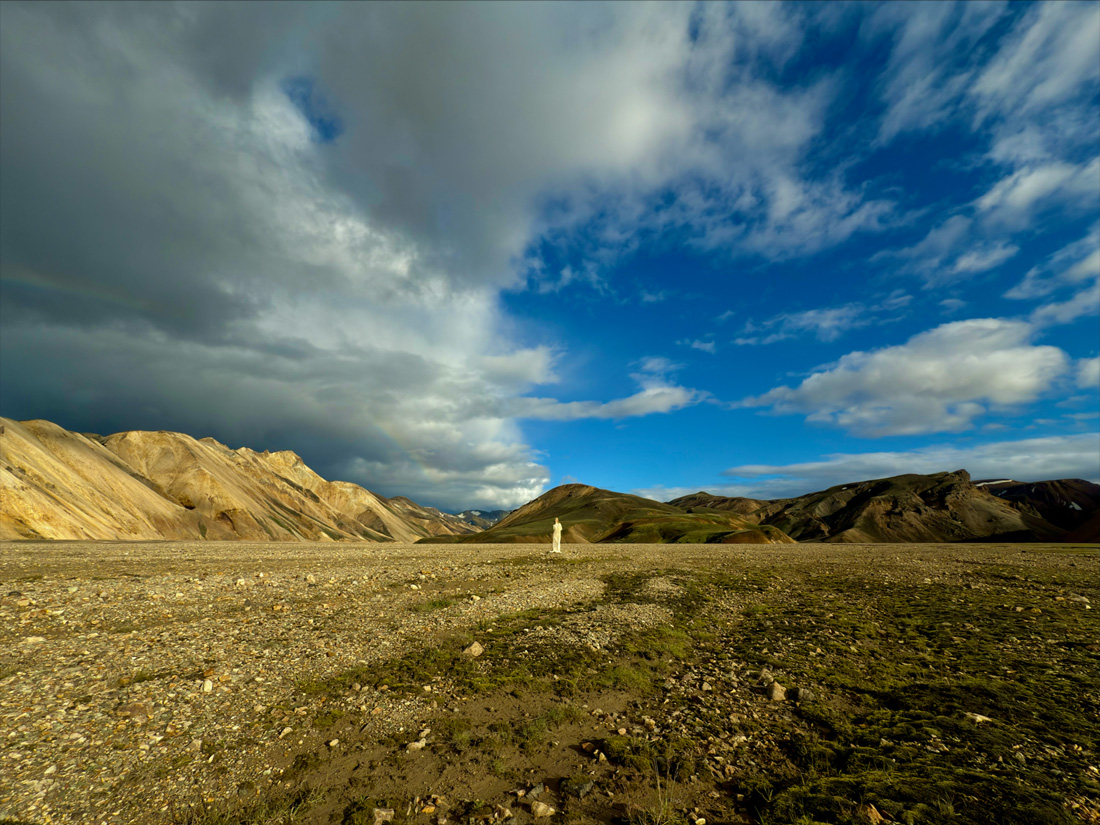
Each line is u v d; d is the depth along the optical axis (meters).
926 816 6.89
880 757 8.58
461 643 14.86
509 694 11.49
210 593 20.16
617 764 8.66
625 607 20.17
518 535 183.00
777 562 38.59
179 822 6.87
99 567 27.25
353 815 7.04
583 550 53.00
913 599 22.52
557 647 14.64
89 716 9.57
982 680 12.27
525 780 8.19
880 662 13.77
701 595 23.30
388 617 17.53
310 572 27.11
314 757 8.66
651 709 10.94
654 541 138.75
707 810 7.39
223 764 8.34
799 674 12.84
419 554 42.78
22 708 9.70
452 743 9.25
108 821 6.82
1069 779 7.84
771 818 7.02
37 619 15.39
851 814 6.93
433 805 7.41
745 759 8.77
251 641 14.34
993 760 8.48
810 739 9.45
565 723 10.22
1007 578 28.62
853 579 28.67
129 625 15.41
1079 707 10.64
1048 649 14.80
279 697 10.92
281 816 7.06
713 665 13.73
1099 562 37.84
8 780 7.47
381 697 11.05
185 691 10.88
